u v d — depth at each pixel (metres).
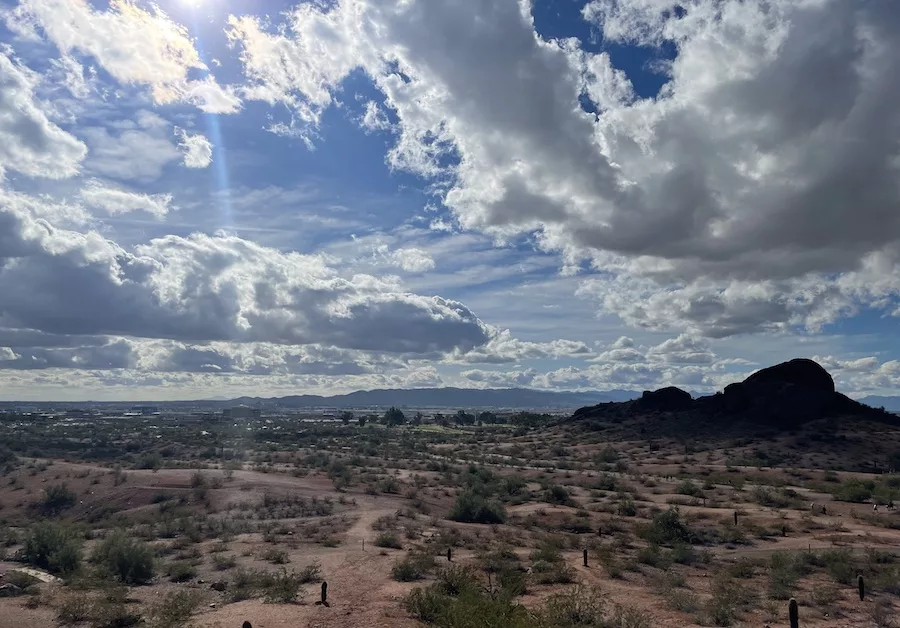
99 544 33.38
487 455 107.25
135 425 193.25
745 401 112.31
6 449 95.19
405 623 18.44
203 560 31.69
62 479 67.62
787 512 49.59
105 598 21.30
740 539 38.06
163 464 84.94
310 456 96.06
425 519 48.47
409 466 89.31
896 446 88.12
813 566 28.25
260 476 70.12
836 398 106.19
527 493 62.41
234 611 20.12
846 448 88.31
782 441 94.44
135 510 55.69
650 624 18.22
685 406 128.88
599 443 114.94
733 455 89.38
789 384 109.88
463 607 15.75
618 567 27.11
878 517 45.53
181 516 50.34
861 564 27.67
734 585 23.41
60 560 29.50
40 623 19.03
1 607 20.83
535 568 27.03
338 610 20.06
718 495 60.47
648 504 55.62
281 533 40.97
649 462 89.88
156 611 19.77
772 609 19.80
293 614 19.55
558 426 143.75
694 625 18.33
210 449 110.00
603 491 65.31
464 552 33.34
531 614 16.03
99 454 102.25
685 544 34.44
